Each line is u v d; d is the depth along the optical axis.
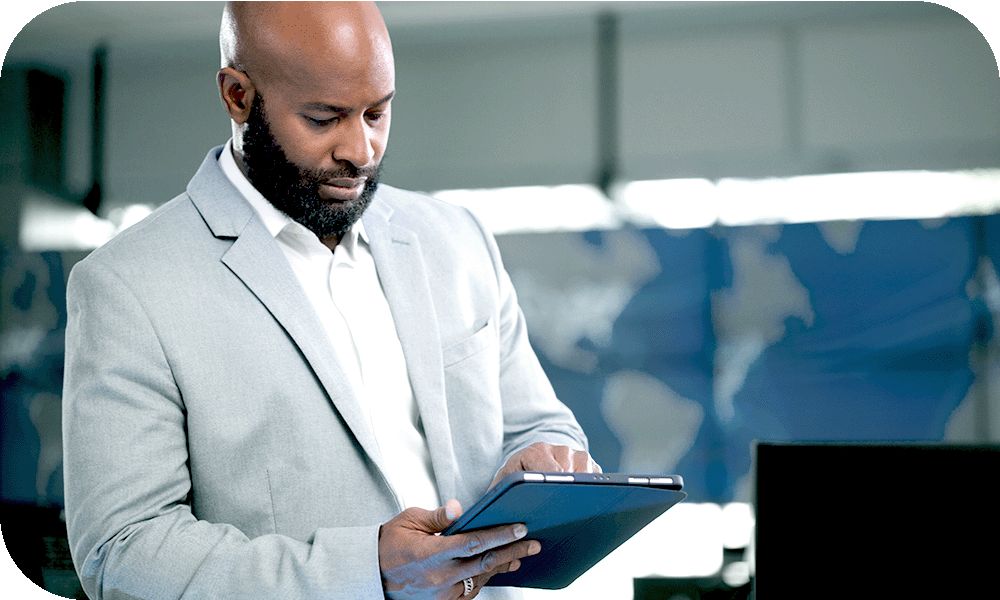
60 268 7.66
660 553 5.81
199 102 7.57
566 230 7.89
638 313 7.87
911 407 7.64
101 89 7.58
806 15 7.54
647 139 7.77
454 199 7.89
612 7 7.63
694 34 7.69
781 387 7.76
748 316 7.80
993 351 7.57
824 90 7.63
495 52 7.82
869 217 7.68
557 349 7.92
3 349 7.62
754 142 7.71
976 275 7.55
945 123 7.53
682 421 7.83
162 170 7.61
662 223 7.83
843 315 7.73
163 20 7.36
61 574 5.79
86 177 7.64
